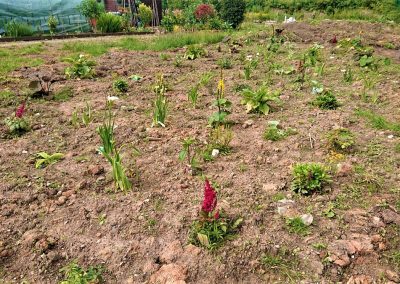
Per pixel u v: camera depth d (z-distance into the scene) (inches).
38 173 161.2
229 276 110.3
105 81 291.9
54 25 676.1
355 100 242.4
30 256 118.6
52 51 426.6
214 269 111.9
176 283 107.0
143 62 359.9
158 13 927.0
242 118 215.2
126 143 186.7
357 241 119.1
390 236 122.5
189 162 165.0
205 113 224.7
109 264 116.0
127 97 255.4
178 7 1200.8
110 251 119.7
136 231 127.0
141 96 257.4
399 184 148.6
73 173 161.3
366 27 567.2
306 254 115.6
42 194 146.4
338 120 206.8
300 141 184.1
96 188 149.8
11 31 619.2
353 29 550.3
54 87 272.7
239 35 512.1
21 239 125.0
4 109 228.8
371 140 184.5
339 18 969.5
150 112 227.3
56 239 124.6
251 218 130.4
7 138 194.5
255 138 189.8
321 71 301.4
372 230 124.4
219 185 150.2
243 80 292.8
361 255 115.1
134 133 196.9
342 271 110.0
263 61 360.2
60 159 172.9
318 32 518.3
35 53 411.8
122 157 172.1
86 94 260.4
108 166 166.7
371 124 202.2
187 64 351.6
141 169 162.6
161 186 150.3
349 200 139.5
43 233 127.0
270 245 118.8
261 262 113.7
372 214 131.3
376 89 263.1
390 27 575.5
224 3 709.3
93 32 721.6
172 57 387.2
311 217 129.0
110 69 327.3
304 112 221.8
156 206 138.5
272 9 1151.6
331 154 171.0
